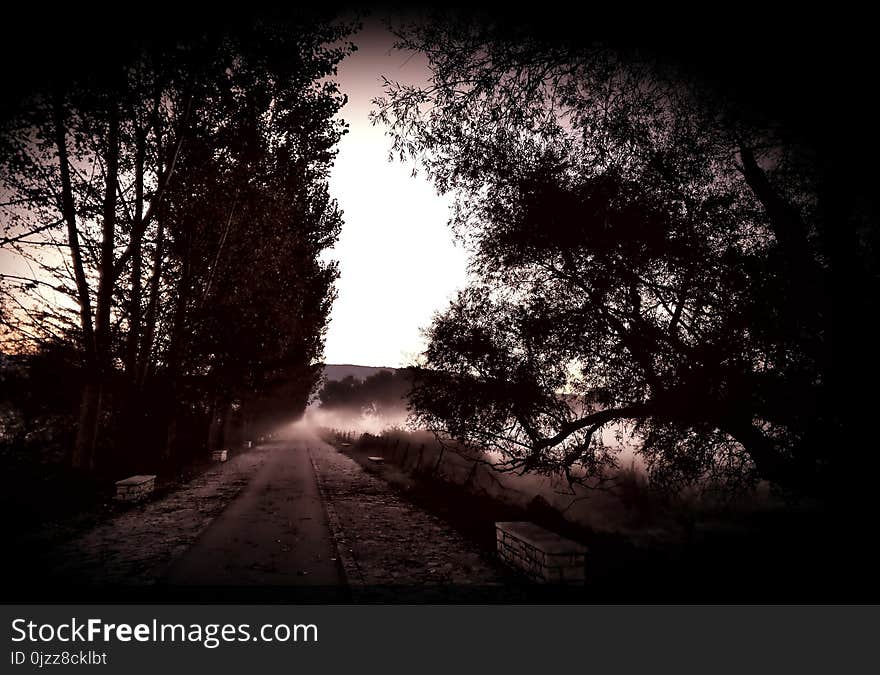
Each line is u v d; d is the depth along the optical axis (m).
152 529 8.72
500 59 7.02
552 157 7.96
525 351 8.64
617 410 8.26
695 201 7.09
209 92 12.38
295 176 16.33
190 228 15.23
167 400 15.51
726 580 5.25
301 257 20.98
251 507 11.30
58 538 7.73
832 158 5.47
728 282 6.62
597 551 6.89
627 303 7.42
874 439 5.42
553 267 8.21
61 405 12.51
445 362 9.12
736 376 6.52
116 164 12.60
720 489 8.70
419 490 14.14
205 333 15.82
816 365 6.08
